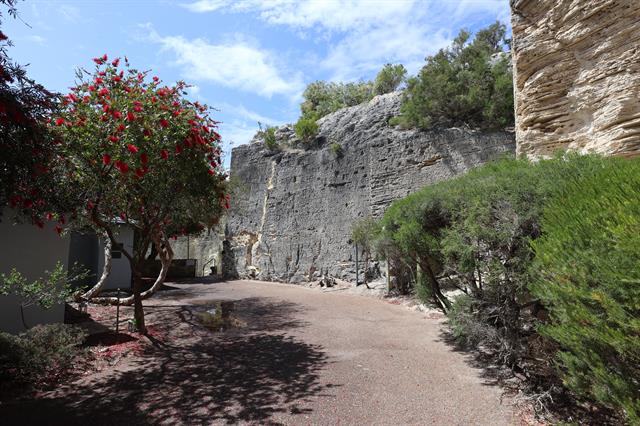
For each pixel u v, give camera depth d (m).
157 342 5.97
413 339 5.91
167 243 7.60
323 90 31.62
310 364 4.70
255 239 20.36
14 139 3.16
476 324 3.94
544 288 2.45
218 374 4.38
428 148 13.41
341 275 15.50
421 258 5.30
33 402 3.61
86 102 4.91
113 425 3.09
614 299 1.89
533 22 5.64
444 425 2.97
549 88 5.35
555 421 2.90
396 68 25.98
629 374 1.96
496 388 3.73
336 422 3.06
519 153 5.73
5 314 5.62
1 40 2.96
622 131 4.36
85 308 7.98
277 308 9.56
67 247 6.37
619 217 1.86
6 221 5.68
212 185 6.21
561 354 2.40
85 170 4.96
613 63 4.57
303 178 18.44
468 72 12.77
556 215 2.52
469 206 3.96
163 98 5.39
